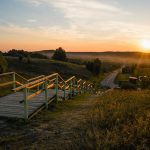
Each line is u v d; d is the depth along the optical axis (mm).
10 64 51781
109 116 5570
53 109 7238
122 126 4707
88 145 3816
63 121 5766
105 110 6297
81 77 56375
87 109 7305
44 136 4656
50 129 5105
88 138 4191
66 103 8500
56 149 3951
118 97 9250
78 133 4703
